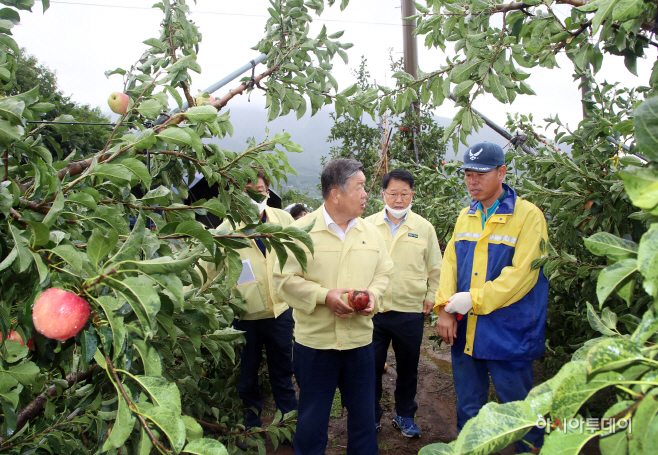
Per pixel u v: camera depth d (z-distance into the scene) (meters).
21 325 1.22
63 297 0.92
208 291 2.18
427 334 5.59
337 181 2.29
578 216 2.76
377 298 2.32
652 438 0.56
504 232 2.41
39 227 0.90
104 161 1.34
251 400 3.10
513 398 2.35
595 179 2.66
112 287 0.91
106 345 0.96
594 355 0.60
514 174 3.76
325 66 2.27
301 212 4.64
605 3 1.03
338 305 2.16
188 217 1.54
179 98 1.61
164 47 1.95
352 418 2.39
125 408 0.88
